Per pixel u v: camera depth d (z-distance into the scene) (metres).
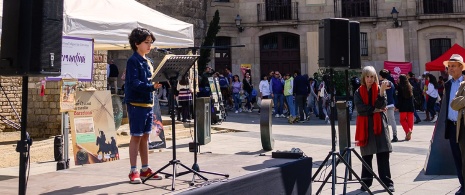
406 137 11.93
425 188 6.75
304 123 17.12
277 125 16.25
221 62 27.94
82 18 7.08
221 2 27.78
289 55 27.88
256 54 27.84
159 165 6.45
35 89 12.23
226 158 6.82
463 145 5.57
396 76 25.28
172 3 23.67
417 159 9.12
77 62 7.29
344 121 7.90
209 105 10.85
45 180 5.41
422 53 26.50
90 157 8.15
